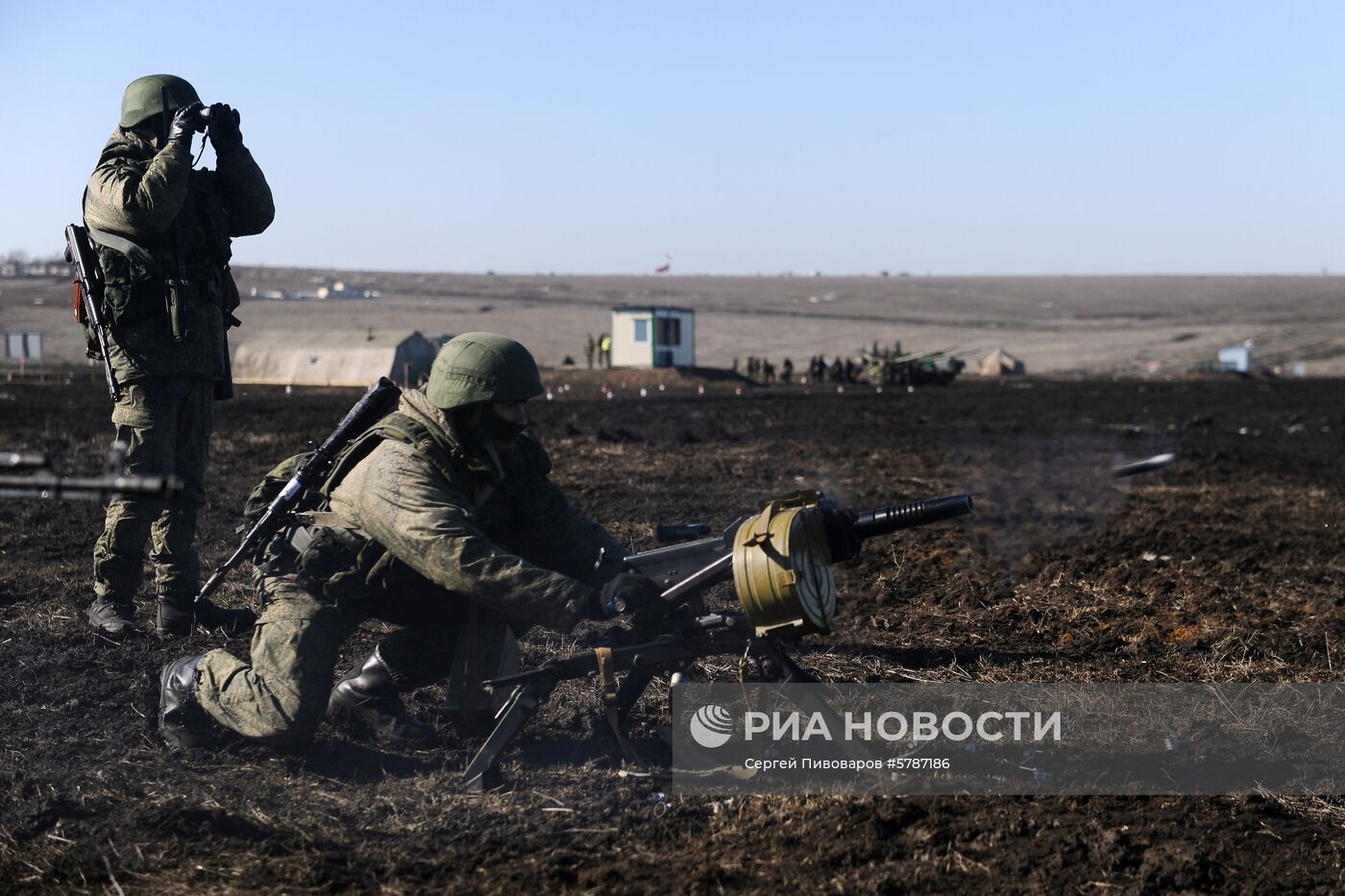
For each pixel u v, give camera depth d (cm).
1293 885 410
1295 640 701
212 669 521
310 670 508
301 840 443
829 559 477
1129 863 423
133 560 680
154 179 632
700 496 1227
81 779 493
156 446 662
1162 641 706
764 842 441
